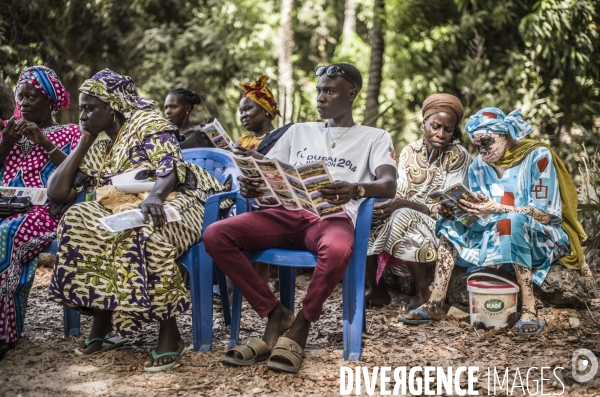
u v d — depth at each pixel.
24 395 3.10
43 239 3.81
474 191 4.42
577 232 4.32
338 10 19.22
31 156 4.09
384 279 5.12
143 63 13.34
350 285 3.52
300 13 18.67
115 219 3.30
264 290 3.53
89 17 12.23
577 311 4.32
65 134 4.17
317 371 3.36
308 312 3.37
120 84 3.68
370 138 3.75
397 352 3.68
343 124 3.82
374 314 4.52
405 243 4.39
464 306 4.49
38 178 4.08
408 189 4.74
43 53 11.19
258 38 14.78
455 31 10.53
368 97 11.27
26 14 10.52
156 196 3.47
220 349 3.71
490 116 4.21
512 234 4.02
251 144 5.54
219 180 4.32
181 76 13.68
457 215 4.23
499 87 10.48
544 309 4.32
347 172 3.73
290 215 3.60
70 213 3.42
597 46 9.80
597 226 5.45
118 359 3.57
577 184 7.70
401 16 10.88
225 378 3.28
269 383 3.20
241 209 3.83
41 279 5.67
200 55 13.84
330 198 3.34
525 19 9.67
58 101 4.20
